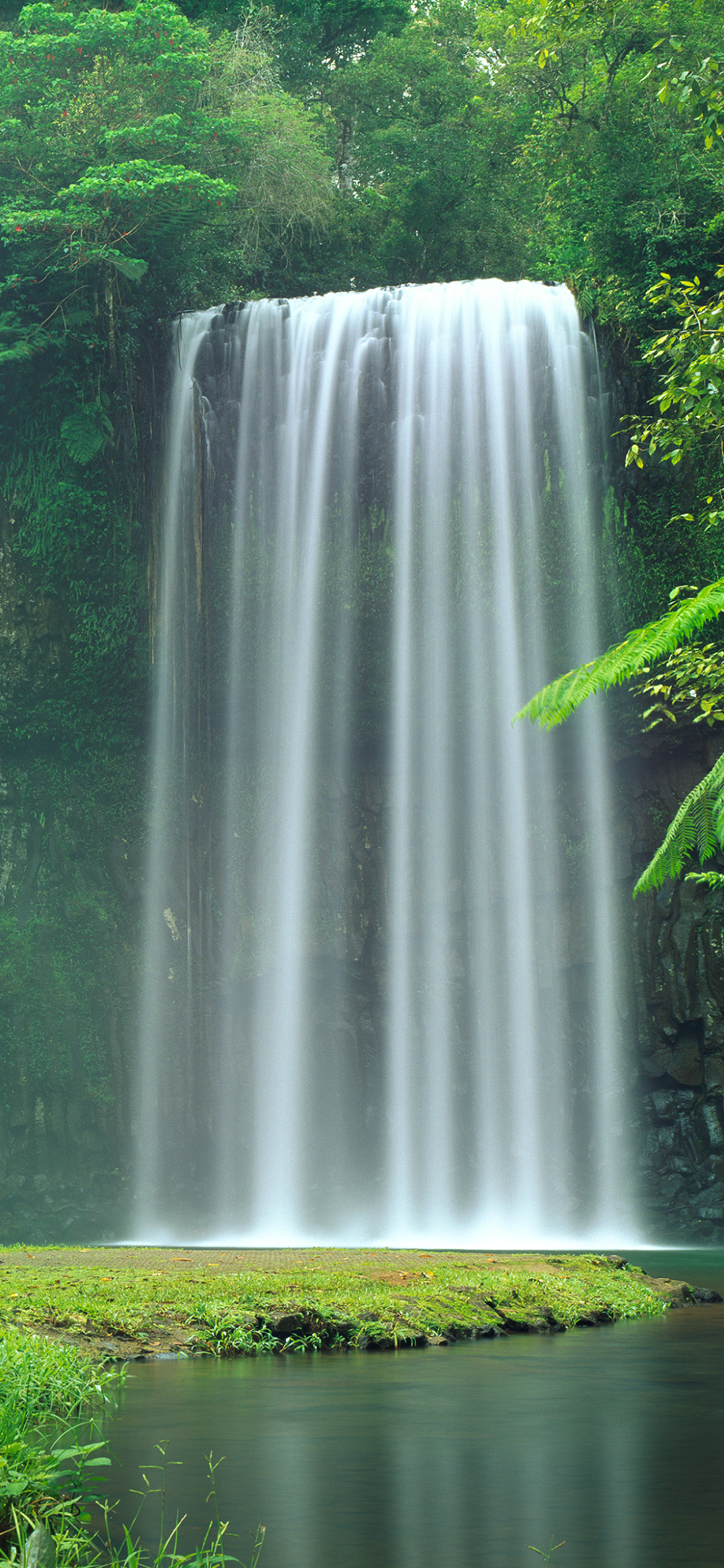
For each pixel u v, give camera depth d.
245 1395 6.70
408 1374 7.43
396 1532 4.20
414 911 27.19
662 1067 26.61
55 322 27.83
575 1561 3.81
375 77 40.69
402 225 41.09
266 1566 3.80
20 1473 4.09
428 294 27.17
